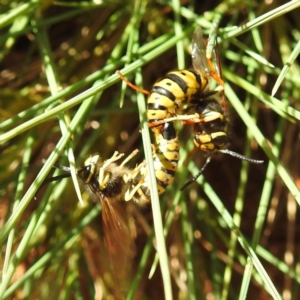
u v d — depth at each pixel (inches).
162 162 5.3
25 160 5.6
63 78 6.4
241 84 5.6
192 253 6.1
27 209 6.3
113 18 6.4
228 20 6.5
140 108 5.1
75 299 6.3
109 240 5.4
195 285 6.1
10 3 6.1
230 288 6.2
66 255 6.2
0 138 4.8
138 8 5.9
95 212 5.8
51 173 6.2
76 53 6.5
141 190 5.4
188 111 5.4
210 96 5.4
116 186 5.5
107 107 6.3
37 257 6.1
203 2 6.6
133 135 6.5
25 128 4.8
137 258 6.5
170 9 6.4
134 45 5.7
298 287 6.3
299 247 6.5
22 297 6.1
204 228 6.3
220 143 5.3
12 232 5.0
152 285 6.5
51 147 6.5
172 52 6.6
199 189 6.5
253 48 6.3
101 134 6.4
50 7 6.7
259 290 6.5
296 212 6.6
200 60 5.4
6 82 6.6
